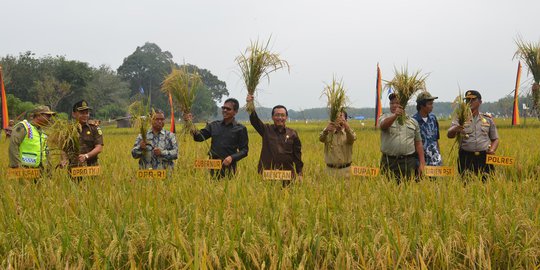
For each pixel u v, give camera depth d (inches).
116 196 251.6
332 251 191.0
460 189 263.0
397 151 321.7
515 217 209.0
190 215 216.1
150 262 178.5
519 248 193.6
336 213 226.4
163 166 346.0
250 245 186.9
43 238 194.1
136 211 223.8
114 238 190.9
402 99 307.4
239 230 197.2
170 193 262.5
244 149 339.6
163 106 2834.6
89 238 196.1
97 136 339.9
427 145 335.6
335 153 324.2
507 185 273.7
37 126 334.0
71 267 176.2
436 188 269.4
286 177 290.2
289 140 316.8
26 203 246.8
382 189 262.5
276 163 314.2
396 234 196.5
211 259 180.9
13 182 300.5
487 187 263.9
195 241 171.0
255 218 218.4
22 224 202.1
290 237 197.3
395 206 236.2
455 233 195.9
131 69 4141.2
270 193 248.4
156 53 4301.2
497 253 193.2
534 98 342.6
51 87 2842.0
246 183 280.1
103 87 3540.8
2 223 211.3
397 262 175.5
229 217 215.6
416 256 186.2
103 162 458.0
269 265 186.1
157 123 344.2
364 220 211.0
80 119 335.3
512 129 995.9
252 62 302.2
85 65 3218.5
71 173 308.0
